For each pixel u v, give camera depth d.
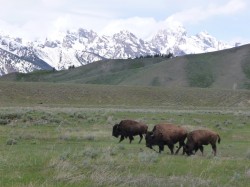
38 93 123.44
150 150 23.98
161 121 46.06
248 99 133.38
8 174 13.09
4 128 34.12
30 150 20.94
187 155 22.44
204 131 22.66
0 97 114.75
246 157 21.55
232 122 47.31
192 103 131.00
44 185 11.68
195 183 12.84
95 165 14.75
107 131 34.28
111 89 137.12
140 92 137.50
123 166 15.14
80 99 125.56
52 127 36.56
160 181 12.86
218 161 17.97
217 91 140.50
